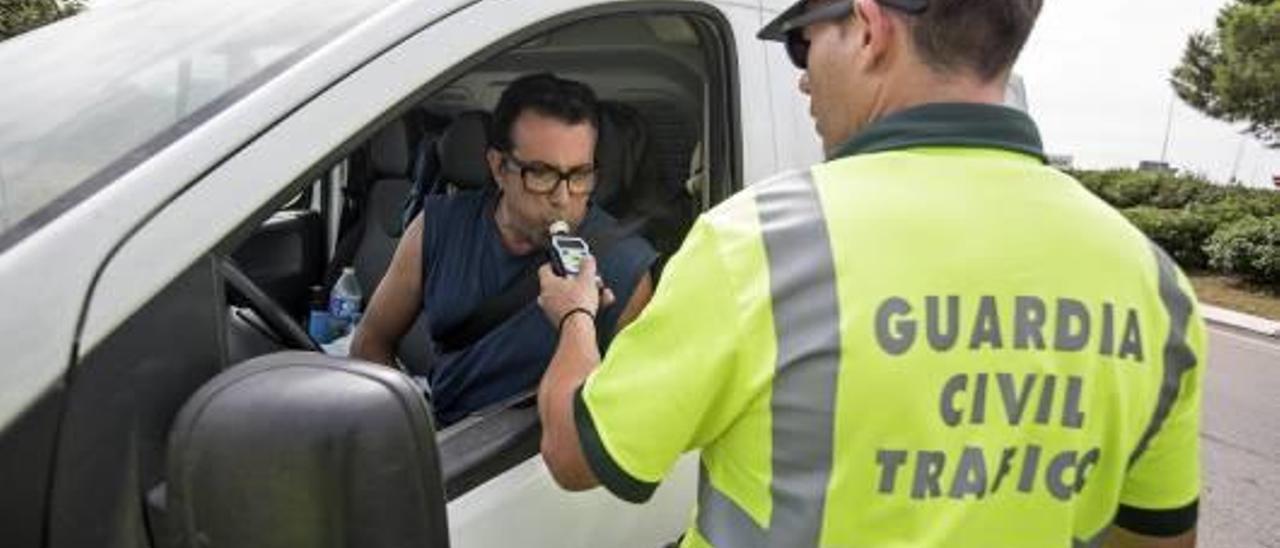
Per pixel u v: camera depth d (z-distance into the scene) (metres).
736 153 1.75
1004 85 1.02
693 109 2.03
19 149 1.19
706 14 1.70
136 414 0.95
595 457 0.99
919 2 0.97
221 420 0.79
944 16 0.96
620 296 1.69
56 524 0.90
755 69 1.79
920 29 0.98
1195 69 24.88
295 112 1.12
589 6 1.47
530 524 1.35
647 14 1.59
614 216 1.96
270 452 0.78
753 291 0.93
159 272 0.98
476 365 1.75
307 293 2.65
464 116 2.02
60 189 1.07
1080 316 0.94
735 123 1.75
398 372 0.86
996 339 0.91
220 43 1.35
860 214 0.94
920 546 0.90
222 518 0.79
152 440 0.95
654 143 2.13
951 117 0.98
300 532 0.78
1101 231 0.99
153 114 1.21
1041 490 0.93
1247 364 9.29
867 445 0.90
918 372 0.90
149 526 0.93
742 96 1.76
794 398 0.91
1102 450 0.97
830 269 0.92
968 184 0.96
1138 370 0.97
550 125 1.64
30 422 0.89
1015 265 0.93
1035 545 0.93
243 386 0.81
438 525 0.83
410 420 0.82
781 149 1.83
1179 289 1.03
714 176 1.76
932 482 0.90
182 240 1.01
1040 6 0.99
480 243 1.80
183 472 0.79
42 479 0.90
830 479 0.91
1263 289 15.37
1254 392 7.76
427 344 2.07
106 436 0.93
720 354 0.94
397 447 0.80
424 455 0.82
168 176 1.03
